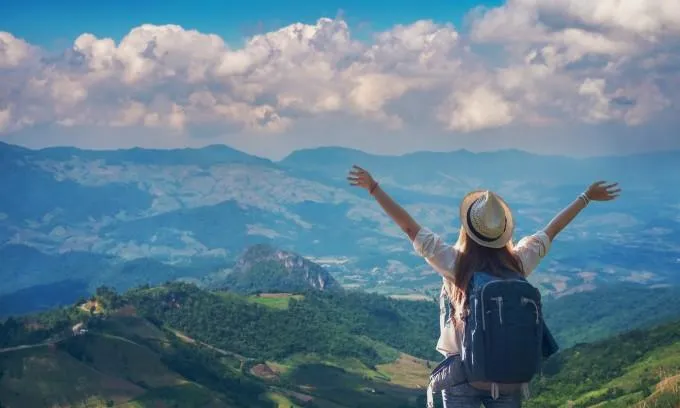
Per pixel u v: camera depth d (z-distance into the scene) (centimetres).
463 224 853
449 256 852
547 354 829
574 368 17638
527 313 779
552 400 16025
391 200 879
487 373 777
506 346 771
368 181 887
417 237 863
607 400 14275
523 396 840
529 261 887
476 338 785
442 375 851
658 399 8812
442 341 861
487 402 837
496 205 839
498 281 792
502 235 839
